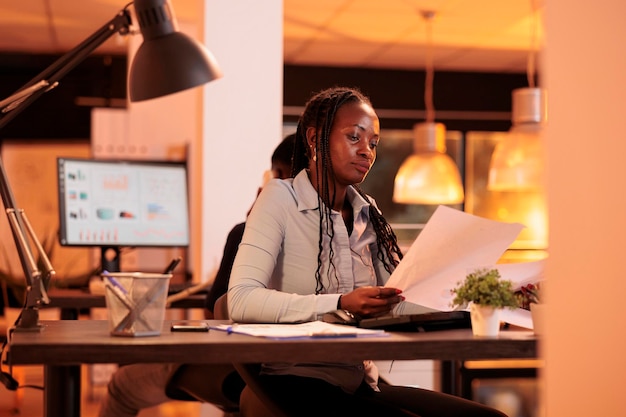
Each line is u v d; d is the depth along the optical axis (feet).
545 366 3.37
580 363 3.38
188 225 15.33
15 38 23.50
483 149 27.73
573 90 3.34
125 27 7.45
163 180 15.23
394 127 27.22
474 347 5.00
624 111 3.36
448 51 24.68
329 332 5.05
